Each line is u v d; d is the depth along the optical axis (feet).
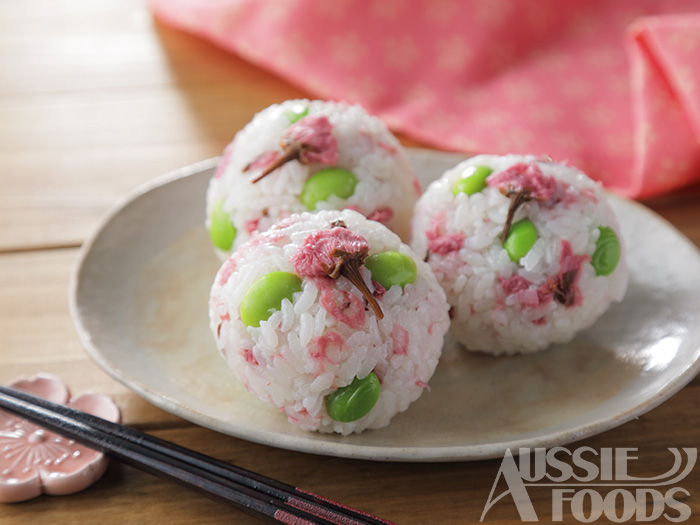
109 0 1.98
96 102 1.58
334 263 0.92
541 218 1.02
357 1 1.55
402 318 0.94
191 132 1.51
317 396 0.92
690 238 1.26
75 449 0.97
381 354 0.93
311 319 0.91
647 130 1.34
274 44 1.55
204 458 0.93
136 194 1.23
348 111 1.14
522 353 1.08
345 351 0.92
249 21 1.59
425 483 0.95
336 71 1.53
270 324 0.92
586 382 1.04
